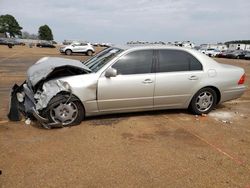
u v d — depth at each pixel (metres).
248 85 11.73
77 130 5.44
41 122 5.38
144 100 6.06
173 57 6.27
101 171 3.97
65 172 3.92
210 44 77.69
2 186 3.55
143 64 6.00
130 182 3.73
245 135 5.53
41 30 126.94
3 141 4.86
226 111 7.23
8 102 7.36
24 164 4.10
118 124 5.86
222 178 3.91
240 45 84.12
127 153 4.55
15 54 28.70
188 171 4.06
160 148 4.78
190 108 6.66
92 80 5.61
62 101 5.44
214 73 6.58
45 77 5.42
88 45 35.22
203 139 5.25
